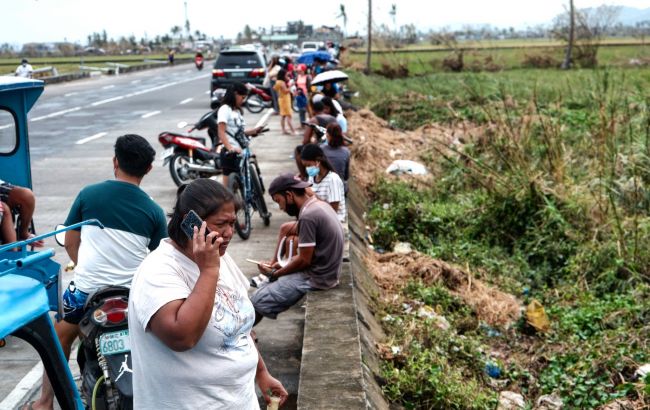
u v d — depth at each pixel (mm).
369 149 15828
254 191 9625
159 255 2771
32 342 3393
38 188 12609
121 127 20969
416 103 23844
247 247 8992
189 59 82312
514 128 14625
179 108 26453
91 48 119625
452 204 12547
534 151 13180
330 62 22141
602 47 54281
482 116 19906
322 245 6184
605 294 9094
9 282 3359
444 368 6586
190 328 2615
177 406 2771
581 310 8422
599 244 10102
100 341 4000
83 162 15188
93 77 49094
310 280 6250
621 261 9469
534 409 6535
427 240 11016
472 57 43250
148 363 2752
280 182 6094
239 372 2867
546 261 10375
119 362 3957
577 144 14219
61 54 106688
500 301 8805
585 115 17922
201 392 2777
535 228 10859
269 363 5961
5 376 5512
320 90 14562
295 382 5648
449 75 34344
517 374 7125
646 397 6109
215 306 2807
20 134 6203
